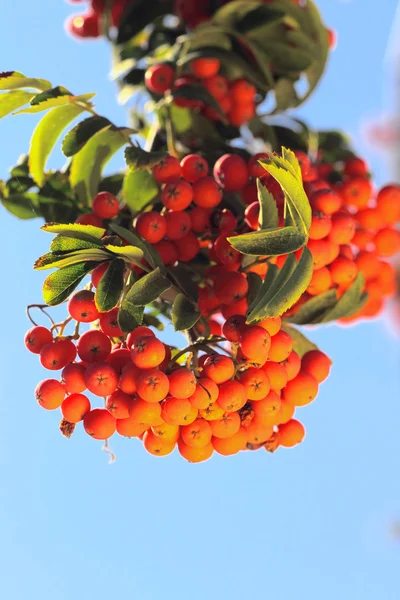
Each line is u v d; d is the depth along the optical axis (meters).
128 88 0.81
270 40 0.80
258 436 0.70
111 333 0.69
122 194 0.74
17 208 0.75
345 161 0.81
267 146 0.79
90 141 0.74
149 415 0.67
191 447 0.69
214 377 0.67
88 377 0.67
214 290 0.70
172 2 0.82
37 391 0.68
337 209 0.71
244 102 0.79
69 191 0.75
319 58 0.80
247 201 0.73
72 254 0.68
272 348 0.68
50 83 0.72
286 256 0.69
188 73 0.79
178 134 0.78
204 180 0.71
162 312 0.74
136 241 0.69
